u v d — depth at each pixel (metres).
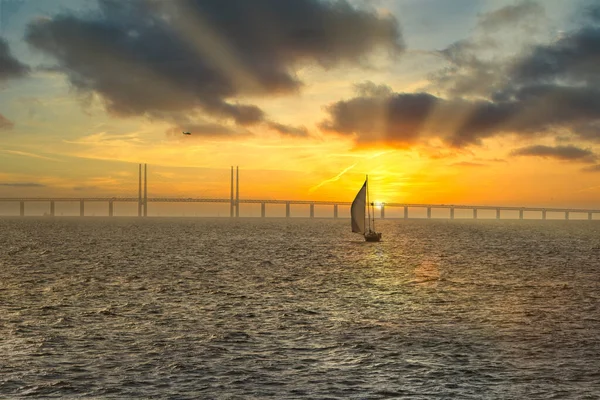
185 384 35.91
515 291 73.44
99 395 34.06
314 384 36.06
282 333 48.72
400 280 84.00
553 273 94.50
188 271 93.38
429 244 168.38
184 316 55.50
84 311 57.59
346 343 45.50
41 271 92.19
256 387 35.50
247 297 67.00
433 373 38.16
